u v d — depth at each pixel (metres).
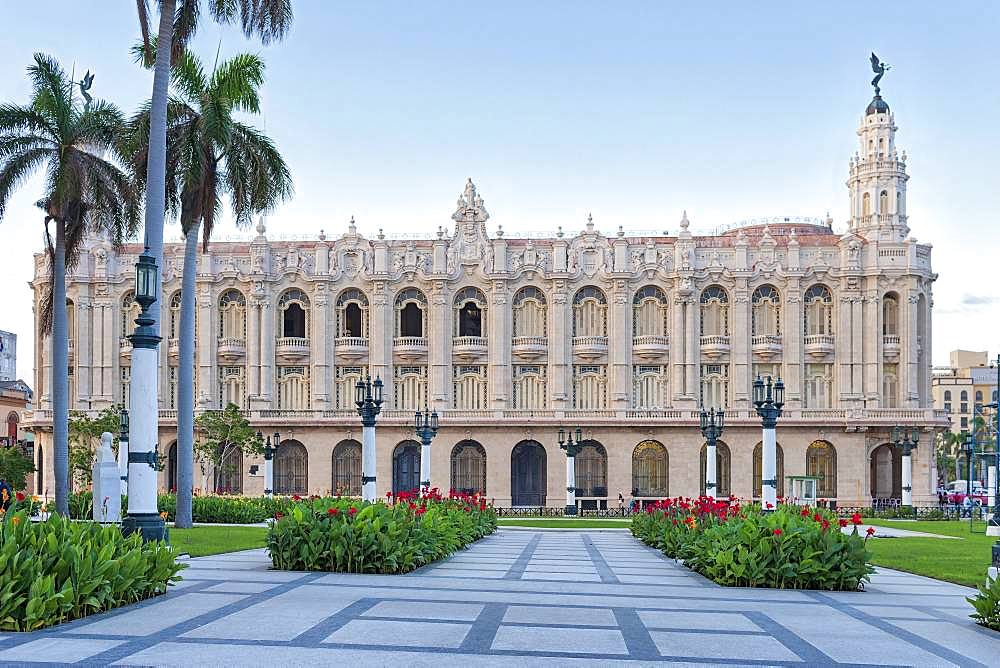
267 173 50.72
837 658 16.11
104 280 89.62
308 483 88.19
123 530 26.67
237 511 58.59
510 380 88.62
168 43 36.97
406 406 89.44
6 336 138.88
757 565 26.25
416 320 91.31
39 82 48.56
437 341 88.75
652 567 32.47
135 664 14.39
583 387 88.94
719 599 23.38
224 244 91.94
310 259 90.50
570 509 74.94
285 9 42.34
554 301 88.62
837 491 85.38
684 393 87.75
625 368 87.88
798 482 76.38
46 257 90.75
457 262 89.44
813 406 87.88
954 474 176.25
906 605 23.23
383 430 87.81
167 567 21.62
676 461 86.56
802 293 88.31
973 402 196.88
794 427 86.00
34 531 18.69
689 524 35.19
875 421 85.00
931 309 90.56
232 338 89.81
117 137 48.97
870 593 25.72
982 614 19.88
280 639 16.41
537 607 20.94
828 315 88.50
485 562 32.75
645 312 89.25
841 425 85.25
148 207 36.00
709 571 28.02
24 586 17.17
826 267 87.69
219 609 19.50
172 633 16.78
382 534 27.59
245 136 50.44
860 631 18.86
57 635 16.44
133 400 26.92
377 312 89.19
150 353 27.03
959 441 167.50
